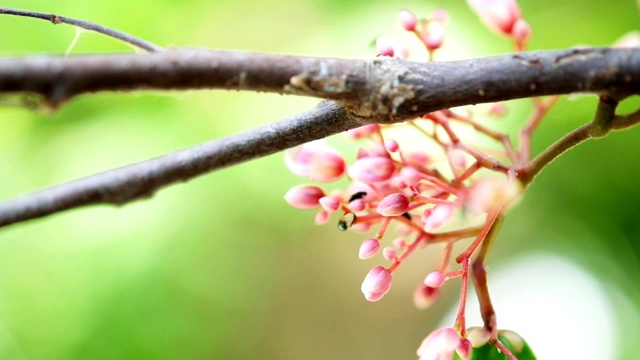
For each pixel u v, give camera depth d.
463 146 0.37
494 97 0.33
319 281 0.79
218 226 0.68
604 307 0.66
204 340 0.70
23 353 0.67
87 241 0.66
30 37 0.66
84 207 0.33
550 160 0.36
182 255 0.68
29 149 0.67
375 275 0.37
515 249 0.71
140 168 0.33
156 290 0.67
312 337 0.79
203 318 0.70
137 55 0.31
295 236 0.75
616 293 0.66
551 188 0.67
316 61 0.32
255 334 0.75
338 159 0.37
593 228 0.67
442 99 0.33
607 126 0.34
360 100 0.33
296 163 0.37
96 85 0.31
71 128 0.67
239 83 0.32
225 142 0.34
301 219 0.72
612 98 0.33
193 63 0.32
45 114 0.31
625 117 0.34
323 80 0.32
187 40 0.70
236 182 0.68
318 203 0.37
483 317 0.37
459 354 0.36
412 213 0.38
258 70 0.32
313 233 0.77
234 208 0.69
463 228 0.38
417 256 0.79
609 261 0.67
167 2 0.68
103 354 0.67
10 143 0.67
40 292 0.67
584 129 0.35
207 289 0.71
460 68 0.33
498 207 0.36
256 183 0.68
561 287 0.68
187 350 0.69
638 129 0.63
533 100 0.40
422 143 0.43
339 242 0.79
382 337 0.80
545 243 0.69
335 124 0.34
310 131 0.34
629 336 0.64
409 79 0.33
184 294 0.69
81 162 0.65
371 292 0.37
